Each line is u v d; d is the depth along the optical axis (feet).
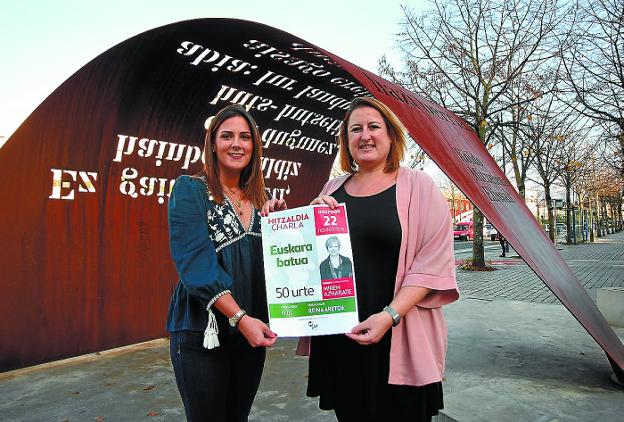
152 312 17.42
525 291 29.76
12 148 13.19
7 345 13.43
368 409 5.77
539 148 52.01
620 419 9.30
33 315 13.99
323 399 6.34
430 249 5.77
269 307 5.87
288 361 15.23
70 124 14.05
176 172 17.62
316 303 5.75
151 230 17.30
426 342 5.67
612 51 33.12
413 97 13.67
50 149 13.93
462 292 29.43
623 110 34.09
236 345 6.23
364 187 6.43
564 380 12.01
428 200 5.97
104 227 15.80
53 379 13.44
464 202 186.70
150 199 17.08
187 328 5.97
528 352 14.97
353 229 6.07
